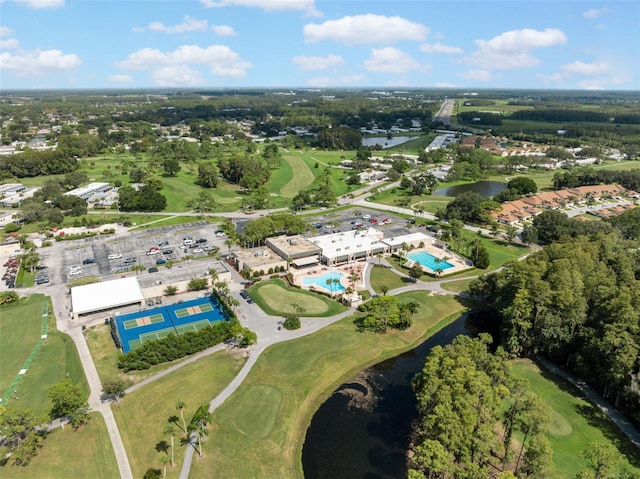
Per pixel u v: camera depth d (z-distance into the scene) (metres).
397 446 83.56
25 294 138.75
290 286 148.62
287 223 190.25
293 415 90.44
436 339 122.00
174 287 139.38
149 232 199.12
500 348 103.12
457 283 154.25
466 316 134.25
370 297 142.00
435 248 187.75
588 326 106.31
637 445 83.38
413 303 127.69
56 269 158.12
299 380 100.56
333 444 83.81
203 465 76.62
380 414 92.25
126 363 101.06
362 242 181.75
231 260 169.12
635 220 198.00
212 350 111.31
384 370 107.44
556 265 119.56
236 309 131.38
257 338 116.25
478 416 73.69
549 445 68.06
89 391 94.94
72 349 110.00
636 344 91.25
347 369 106.31
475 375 80.25
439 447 67.31
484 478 66.12
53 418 86.44
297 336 117.88
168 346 105.69
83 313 124.25
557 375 105.44
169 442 81.44
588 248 136.62
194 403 91.94
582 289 113.12
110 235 194.75
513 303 112.81
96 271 156.38
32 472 74.25
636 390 85.06
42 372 101.12
